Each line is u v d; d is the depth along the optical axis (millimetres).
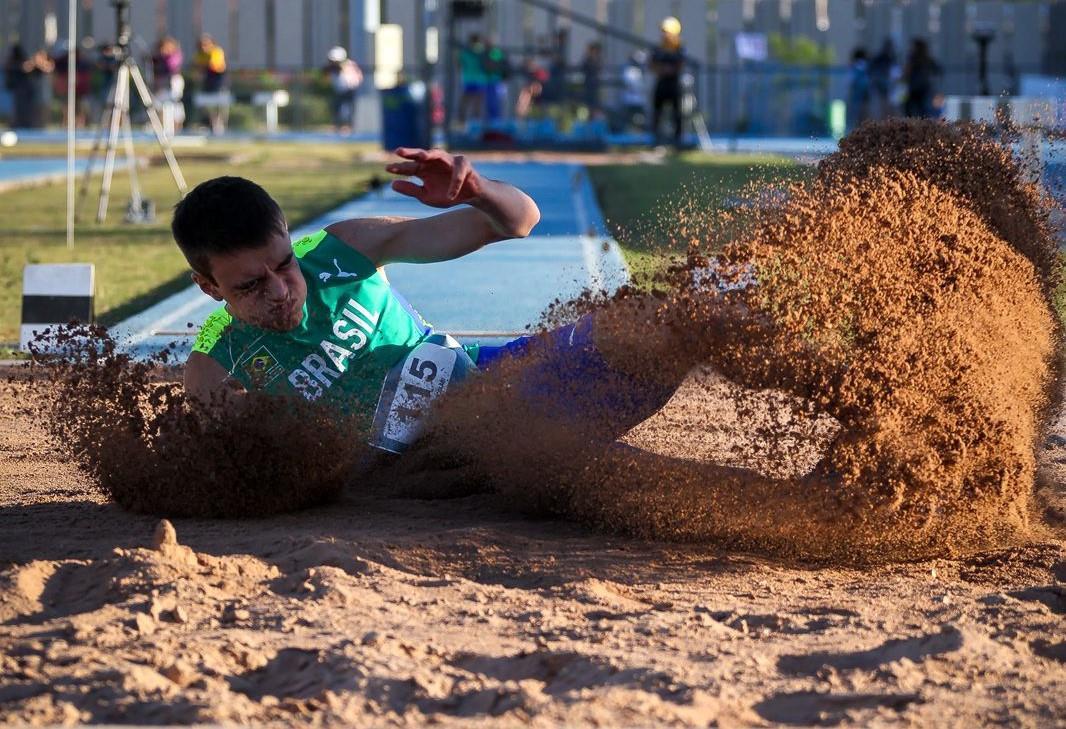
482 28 48750
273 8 49438
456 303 11703
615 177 24625
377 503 5543
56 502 5586
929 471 4742
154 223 18109
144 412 5383
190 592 4062
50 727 2994
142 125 40750
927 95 34031
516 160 31156
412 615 3965
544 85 35656
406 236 5461
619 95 38344
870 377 4727
